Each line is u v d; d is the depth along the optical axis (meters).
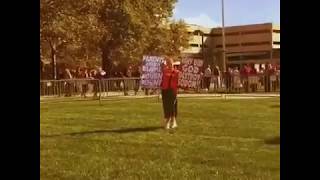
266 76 37.34
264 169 8.67
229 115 18.95
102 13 50.56
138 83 33.25
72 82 30.89
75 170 8.84
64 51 50.22
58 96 30.27
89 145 11.72
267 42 87.12
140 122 16.83
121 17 50.53
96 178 8.19
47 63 50.62
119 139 12.68
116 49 51.34
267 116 18.52
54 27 41.62
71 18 42.75
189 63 26.20
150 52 55.88
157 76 26.34
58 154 10.52
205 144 11.69
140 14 52.09
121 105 24.89
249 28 89.31
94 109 22.55
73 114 20.11
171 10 58.16
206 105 24.17
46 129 14.97
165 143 11.91
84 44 48.16
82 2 43.84
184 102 26.55
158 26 56.84
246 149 10.87
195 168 8.88
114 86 32.28
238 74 38.16
